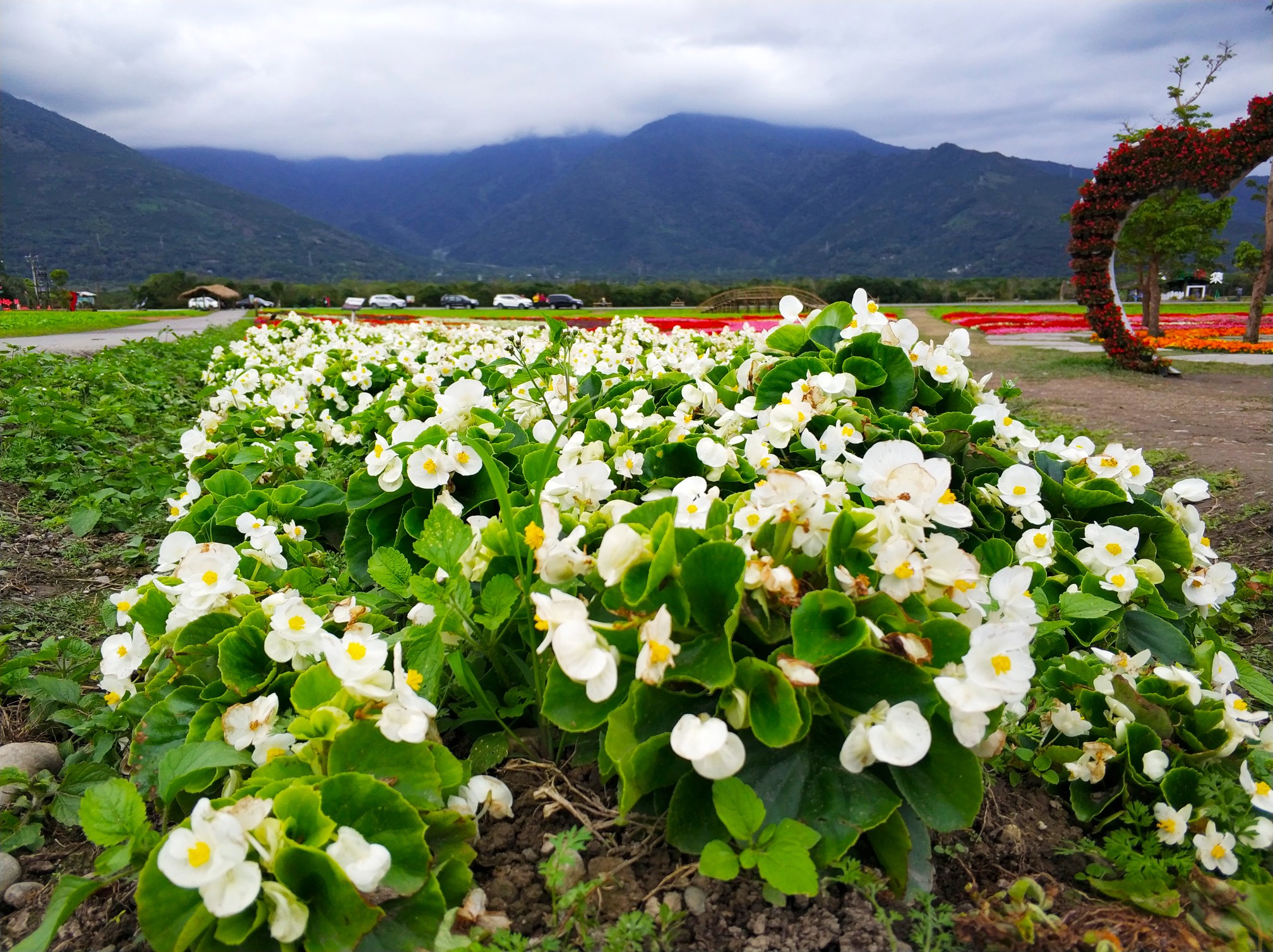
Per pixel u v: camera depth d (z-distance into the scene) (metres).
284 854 1.34
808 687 1.59
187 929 1.31
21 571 3.56
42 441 5.16
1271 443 6.13
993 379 11.69
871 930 1.51
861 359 3.17
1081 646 2.32
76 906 1.48
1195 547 2.69
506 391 4.61
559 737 2.04
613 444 3.01
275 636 1.92
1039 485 2.61
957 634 1.64
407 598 2.52
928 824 1.53
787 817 1.56
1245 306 41.38
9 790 2.05
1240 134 10.61
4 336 17.12
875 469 1.99
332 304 59.59
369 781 1.48
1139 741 1.88
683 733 1.49
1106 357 14.19
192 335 17.14
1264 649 3.15
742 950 1.49
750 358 3.51
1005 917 1.54
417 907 1.45
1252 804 1.74
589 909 1.57
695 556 1.66
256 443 4.30
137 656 2.17
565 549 1.83
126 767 2.22
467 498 2.76
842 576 1.67
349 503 2.86
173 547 2.36
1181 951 1.50
